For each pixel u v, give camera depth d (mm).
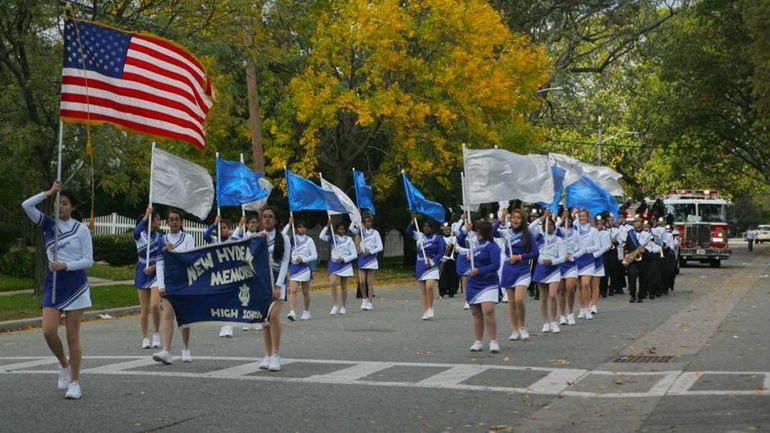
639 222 24812
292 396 10406
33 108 22297
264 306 12039
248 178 18047
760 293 27172
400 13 35094
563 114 64875
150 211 14586
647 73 63094
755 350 14102
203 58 25656
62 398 10203
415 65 35625
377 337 16438
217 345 15312
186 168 14906
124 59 12328
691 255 45094
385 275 38906
